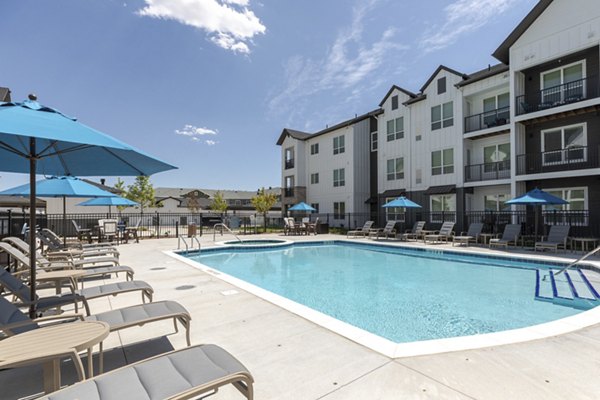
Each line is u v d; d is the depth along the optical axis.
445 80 19.12
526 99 15.14
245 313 4.52
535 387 2.57
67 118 3.06
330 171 27.52
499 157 17.42
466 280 8.59
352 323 5.42
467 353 3.19
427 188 20.02
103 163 4.42
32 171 3.48
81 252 7.92
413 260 12.05
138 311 3.25
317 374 2.81
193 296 5.45
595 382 2.64
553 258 9.66
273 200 29.89
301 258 12.65
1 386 2.62
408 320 5.54
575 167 13.66
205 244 14.71
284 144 32.16
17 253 5.17
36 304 3.52
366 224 20.33
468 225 17.86
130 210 40.84
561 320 4.16
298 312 4.54
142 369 2.05
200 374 2.00
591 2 12.61
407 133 21.48
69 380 2.75
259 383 2.67
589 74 13.27
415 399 2.42
